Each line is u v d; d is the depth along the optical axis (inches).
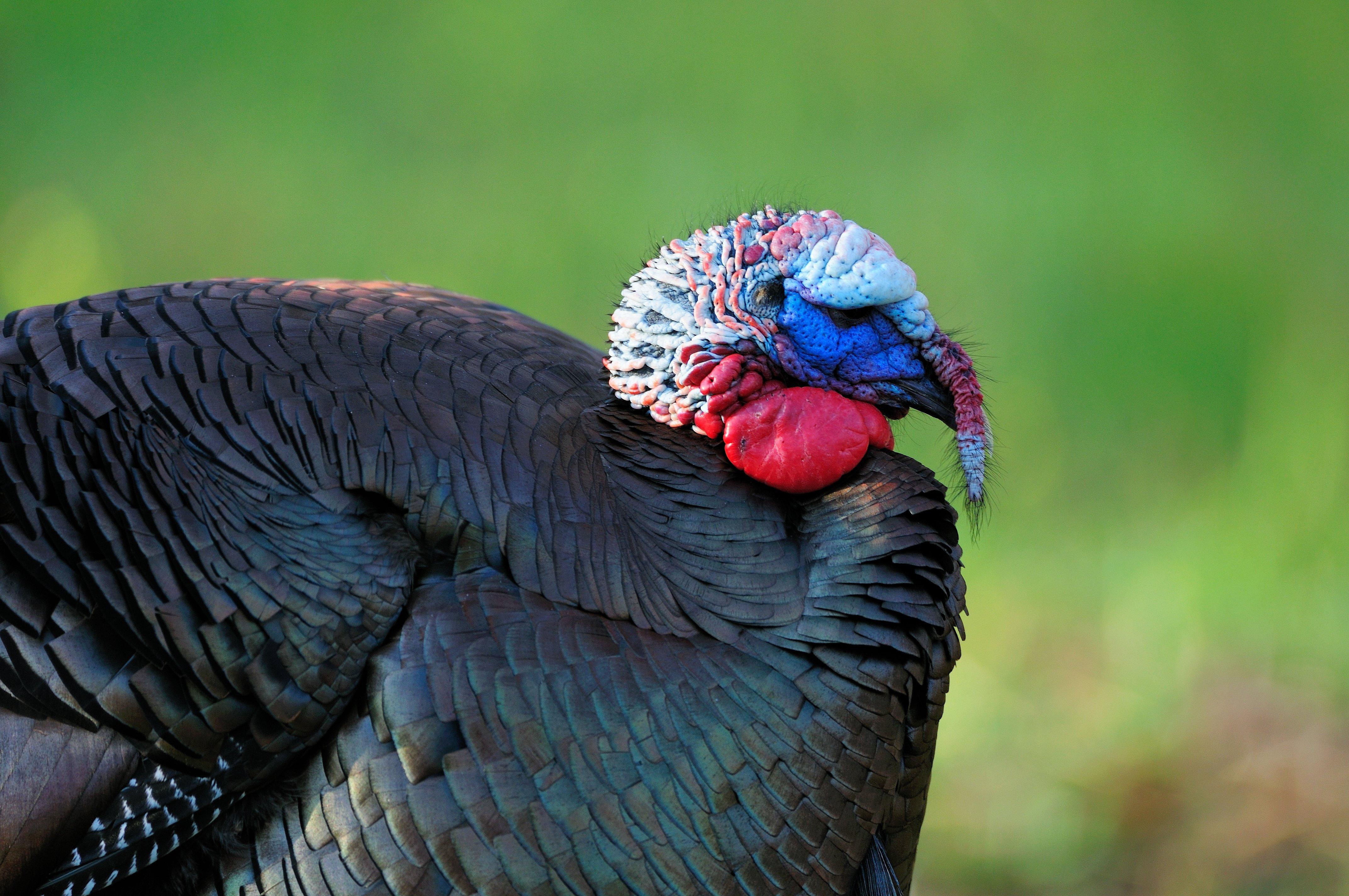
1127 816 376.2
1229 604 434.9
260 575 207.5
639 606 216.5
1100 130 652.7
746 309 233.3
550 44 718.5
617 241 596.4
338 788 207.5
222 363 219.3
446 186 636.7
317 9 739.4
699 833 209.8
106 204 633.0
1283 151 637.9
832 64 691.4
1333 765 383.9
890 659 221.0
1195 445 511.5
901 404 243.8
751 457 227.5
